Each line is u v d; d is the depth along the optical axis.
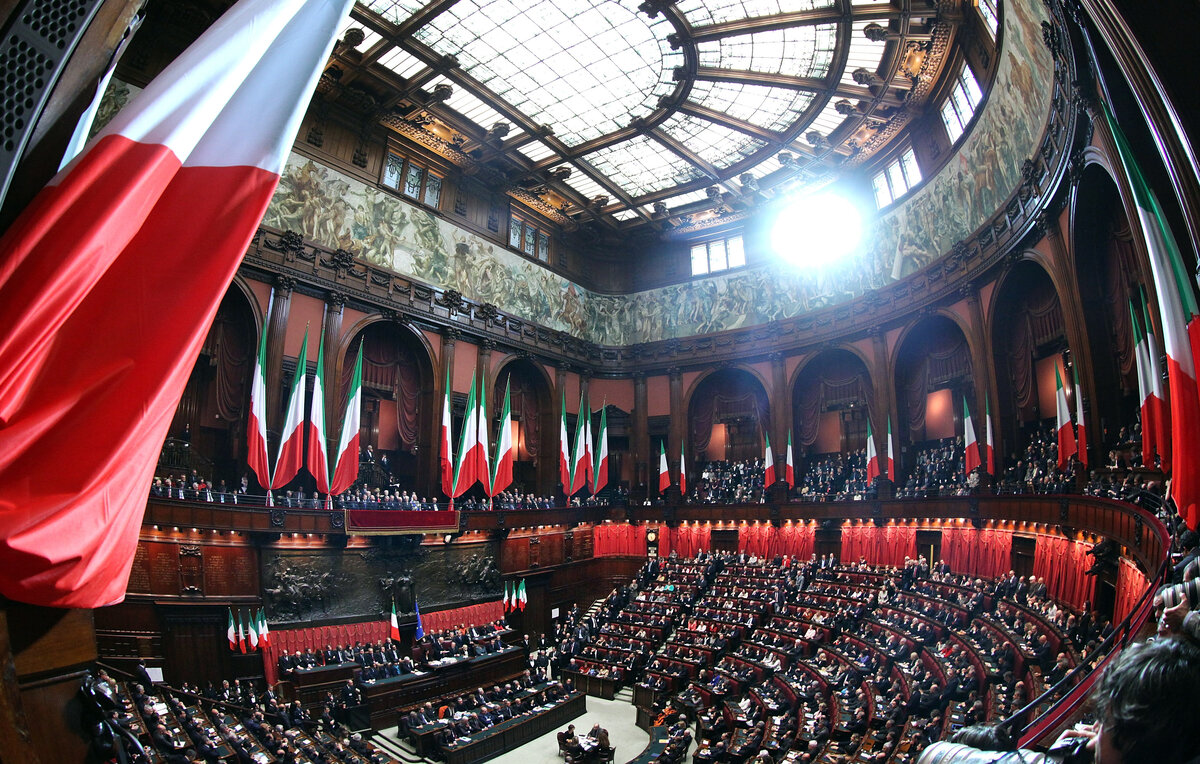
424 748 20.98
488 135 33.69
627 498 40.69
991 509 24.64
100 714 3.72
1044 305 24.05
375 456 31.36
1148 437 14.59
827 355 37.38
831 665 22.72
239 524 23.14
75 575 3.39
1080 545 19.17
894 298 32.69
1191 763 1.37
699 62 28.59
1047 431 24.45
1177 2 7.78
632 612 32.75
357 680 23.86
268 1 4.48
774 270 39.41
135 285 3.95
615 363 43.41
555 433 39.78
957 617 21.42
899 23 25.12
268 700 20.50
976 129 25.69
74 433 3.54
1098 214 18.91
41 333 3.36
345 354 30.20
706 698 23.78
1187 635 1.72
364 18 25.55
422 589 29.34
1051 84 18.58
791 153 35.19
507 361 37.19
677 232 43.12
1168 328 10.41
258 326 26.52
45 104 3.59
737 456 41.00
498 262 37.44
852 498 32.28
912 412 33.03
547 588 35.72
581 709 25.84
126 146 3.77
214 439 25.91
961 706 14.28
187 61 4.12
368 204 31.16
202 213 4.19
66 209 3.51
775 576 31.72
